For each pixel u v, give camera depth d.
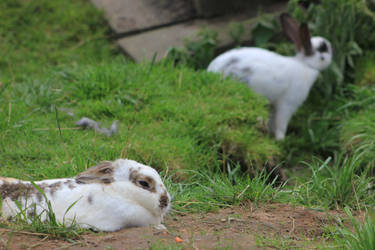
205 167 6.77
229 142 7.23
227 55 8.98
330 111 9.82
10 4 11.84
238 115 7.62
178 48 10.54
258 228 4.57
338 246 4.04
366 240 3.71
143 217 4.27
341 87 10.41
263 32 11.05
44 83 8.16
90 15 11.91
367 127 7.94
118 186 4.23
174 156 6.48
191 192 5.47
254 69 8.64
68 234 4.00
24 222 4.07
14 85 8.19
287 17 9.32
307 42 8.98
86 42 11.27
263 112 7.96
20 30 11.34
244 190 5.25
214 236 4.23
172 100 7.84
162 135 6.91
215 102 7.86
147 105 7.60
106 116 7.27
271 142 7.79
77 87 7.88
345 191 5.43
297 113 10.04
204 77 8.46
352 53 10.52
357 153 7.42
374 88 9.24
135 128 6.99
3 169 5.65
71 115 7.16
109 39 11.50
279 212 5.04
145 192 4.25
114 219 4.18
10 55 10.59
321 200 5.45
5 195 4.21
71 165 5.63
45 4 12.02
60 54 10.84
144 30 11.53
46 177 5.40
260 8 11.95
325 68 9.20
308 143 9.14
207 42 10.44
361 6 10.81
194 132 7.21
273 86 8.72
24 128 6.61
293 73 8.82
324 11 10.59
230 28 11.30
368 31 10.98
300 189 5.62
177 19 11.73
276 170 7.26
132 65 8.70
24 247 3.79
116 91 7.82
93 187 4.22
